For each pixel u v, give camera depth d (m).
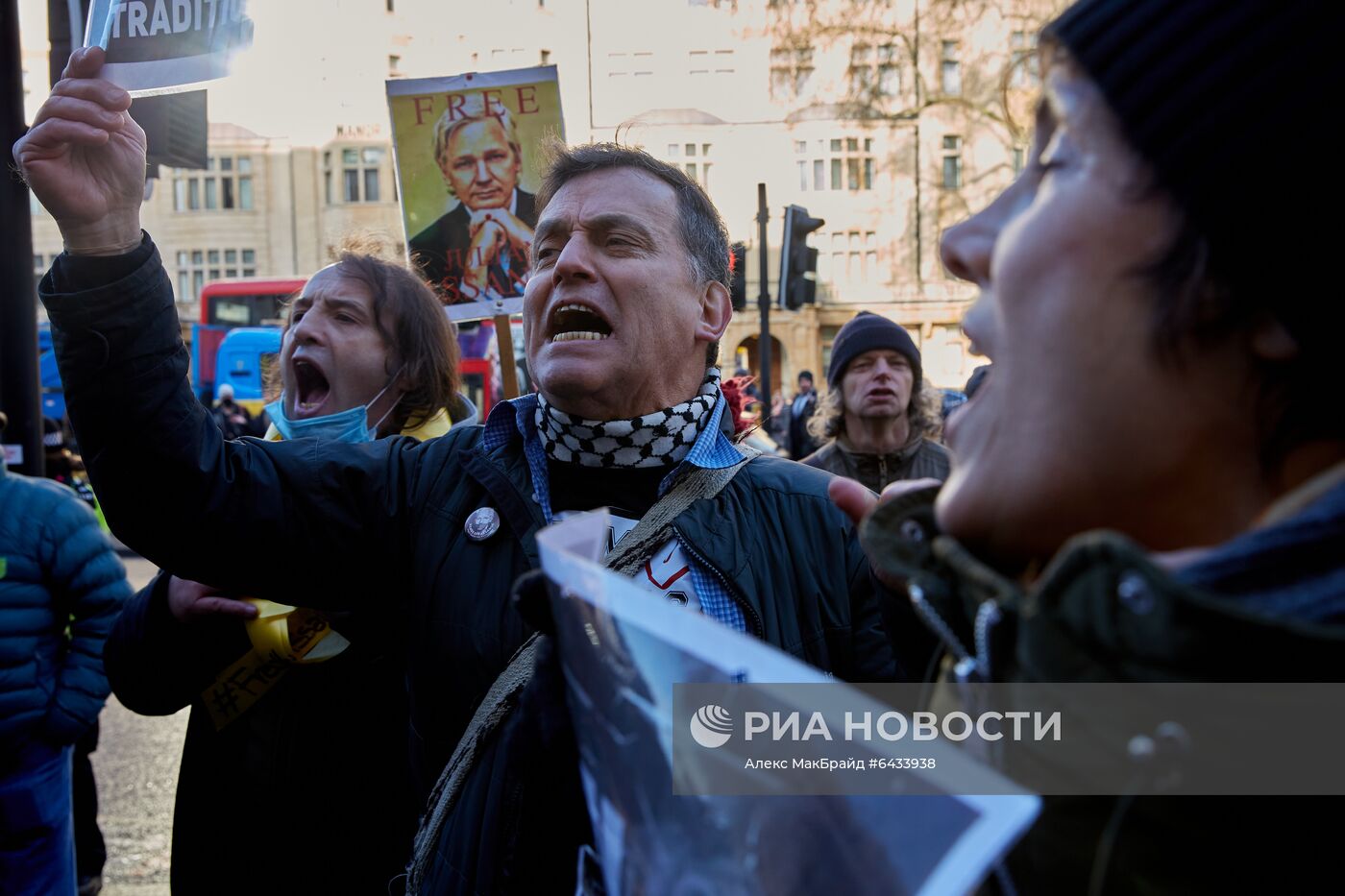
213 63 1.36
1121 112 0.57
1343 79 0.52
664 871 0.62
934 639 0.99
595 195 1.58
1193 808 0.53
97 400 1.35
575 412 1.51
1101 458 0.59
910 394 3.91
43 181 1.32
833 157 29.56
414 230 2.68
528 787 0.90
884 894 0.52
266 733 1.88
